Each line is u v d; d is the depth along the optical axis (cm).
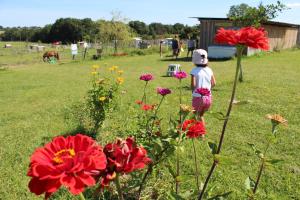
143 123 456
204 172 450
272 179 439
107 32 3734
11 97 1089
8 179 460
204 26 2464
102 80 659
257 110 789
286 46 3294
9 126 719
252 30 192
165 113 765
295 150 541
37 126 707
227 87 1098
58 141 133
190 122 281
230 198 387
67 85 1319
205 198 259
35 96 1089
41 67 2239
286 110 788
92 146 132
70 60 2814
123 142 138
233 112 771
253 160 499
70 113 792
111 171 132
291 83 1161
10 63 2634
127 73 1627
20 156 539
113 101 643
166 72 1595
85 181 117
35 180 120
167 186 362
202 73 582
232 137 600
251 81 1206
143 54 3009
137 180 322
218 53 2284
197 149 532
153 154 238
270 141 259
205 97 574
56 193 396
